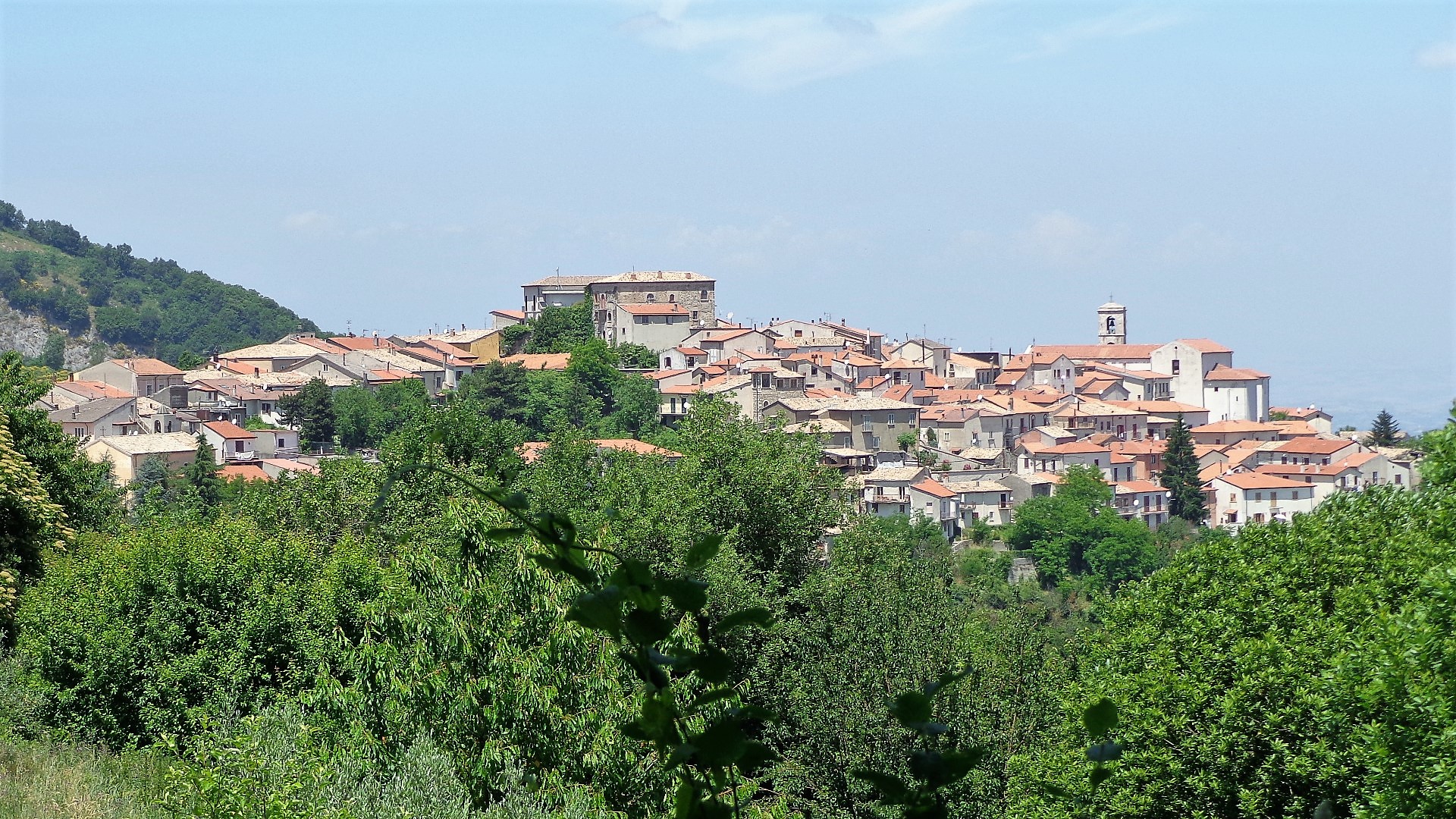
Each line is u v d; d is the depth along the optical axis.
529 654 43.28
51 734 53.34
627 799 40.31
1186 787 56.72
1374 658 45.28
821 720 70.56
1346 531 66.94
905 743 68.00
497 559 45.91
